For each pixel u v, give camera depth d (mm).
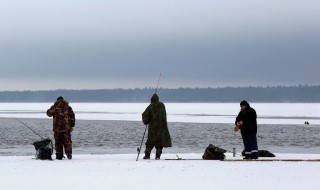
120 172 18344
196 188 14672
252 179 16469
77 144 46781
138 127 79375
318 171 18500
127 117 129250
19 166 20391
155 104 24703
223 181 16047
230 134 62750
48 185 15266
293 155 27188
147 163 21516
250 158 24953
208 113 171875
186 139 53938
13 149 40375
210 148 24391
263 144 47875
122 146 44469
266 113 174875
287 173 17969
